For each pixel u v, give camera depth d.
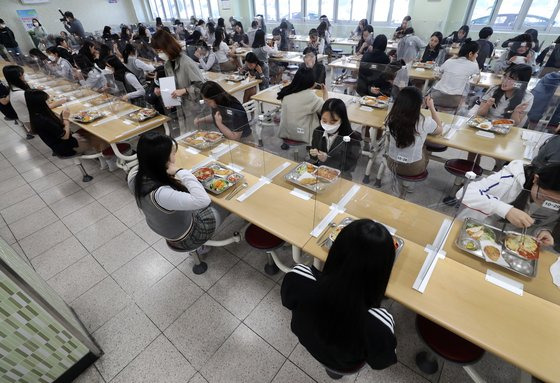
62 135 2.82
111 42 6.96
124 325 1.81
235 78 4.28
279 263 1.95
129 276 2.13
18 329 1.27
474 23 6.95
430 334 1.28
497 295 1.17
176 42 2.91
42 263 2.26
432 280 1.24
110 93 4.02
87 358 1.59
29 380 1.41
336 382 1.51
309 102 2.35
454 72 3.64
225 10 9.77
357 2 8.11
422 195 2.29
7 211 2.84
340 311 0.84
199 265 2.13
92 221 2.66
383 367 0.98
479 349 1.22
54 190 3.13
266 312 1.86
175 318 1.84
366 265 0.79
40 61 5.45
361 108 3.18
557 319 1.08
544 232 1.31
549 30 6.15
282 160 2.11
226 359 1.63
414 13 7.14
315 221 1.58
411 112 2.04
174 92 2.90
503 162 2.60
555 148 1.90
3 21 8.13
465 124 2.74
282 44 7.45
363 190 1.77
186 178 1.53
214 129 2.61
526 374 1.21
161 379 1.56
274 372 1.57
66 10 10.06
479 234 1.39
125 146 2.97
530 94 2.69
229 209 1.71
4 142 4.28
